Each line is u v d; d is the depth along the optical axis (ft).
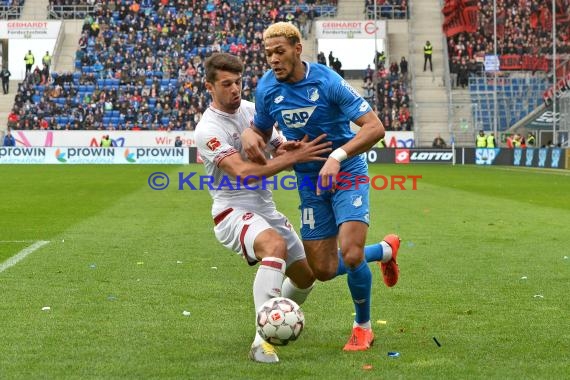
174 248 52.44
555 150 180.34
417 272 43.47
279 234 29.07
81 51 237.04
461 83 230.48
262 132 29.63
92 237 57.98
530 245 54.24
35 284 39.50
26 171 161.48
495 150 205.16
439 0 253.85
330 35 236.43
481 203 88.28
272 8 250.16
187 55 237.86
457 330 30.42
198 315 32.81
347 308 34.37
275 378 23.98
